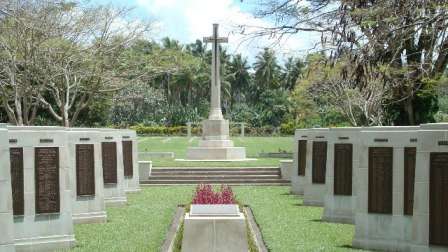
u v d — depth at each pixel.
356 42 17.73
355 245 15.07
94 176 19.27
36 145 14.84
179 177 33.09
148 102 88.25
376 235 14.85
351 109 41.81
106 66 34.03
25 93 31.28
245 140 75.44
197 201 19.62
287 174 32.59
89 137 19.25
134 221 19.39
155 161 39.59
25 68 30.47
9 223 12.70
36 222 14.73
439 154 12.77
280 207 22.77
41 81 36.81
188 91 110.88
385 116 29.36
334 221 19.23
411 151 14.55
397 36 17.27
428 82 18.50
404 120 27.80
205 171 34.06
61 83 34.69
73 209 18.86
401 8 17.16
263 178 32.97
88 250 14.77
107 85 38.19
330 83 40.97
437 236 12.75
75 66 33.81
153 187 30.72
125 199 23.41
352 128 19.06
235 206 14.77
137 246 15.27
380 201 14.85
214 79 41.62
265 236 16.67
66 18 30.77
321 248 14.98
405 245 14.51
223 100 119.44
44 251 14.73
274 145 63.03
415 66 19.14
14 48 30.06
